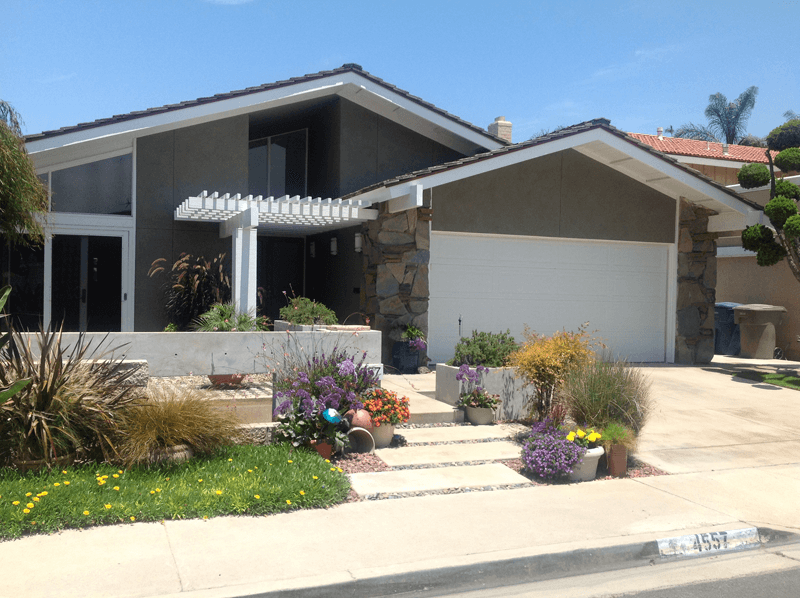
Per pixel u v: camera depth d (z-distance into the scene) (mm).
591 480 6914
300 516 5504
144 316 13383
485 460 7422
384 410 7797
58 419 5910
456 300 13680
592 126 13289
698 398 11203
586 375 7711
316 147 16500
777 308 16828
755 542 5508
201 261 13781
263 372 7965
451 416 9078
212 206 11273
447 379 9617
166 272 13539
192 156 13750
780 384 12391
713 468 7406
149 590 4074
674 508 6016
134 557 4531
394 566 4562
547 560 4863
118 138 12875
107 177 13195
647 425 9312
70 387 6129
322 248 16328
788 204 12477
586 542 5113
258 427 7195
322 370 7668
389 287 12852
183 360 7668
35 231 9648
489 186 13727
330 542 4965
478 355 9508
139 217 13336
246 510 5496
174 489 5598
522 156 12828
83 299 13055
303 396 7117
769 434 8953
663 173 13859
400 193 12070
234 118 14102
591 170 14609
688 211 15344
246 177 14219
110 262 13219
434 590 4516
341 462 7176
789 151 12812
